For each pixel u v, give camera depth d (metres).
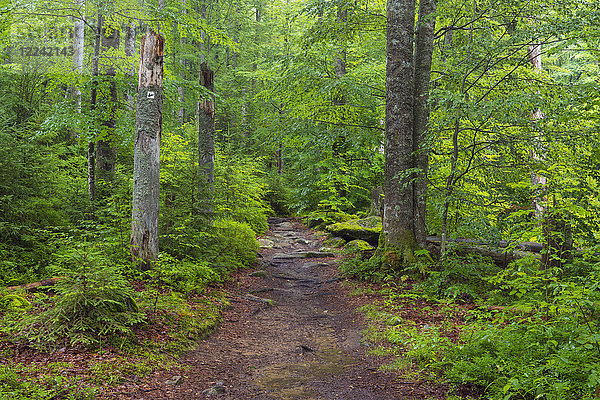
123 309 5.77
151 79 8.44
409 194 10.48
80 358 4.76
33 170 8.94
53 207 9.58
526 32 8.98
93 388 4.10
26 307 5.79
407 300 8.45
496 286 8.66
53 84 10.45
